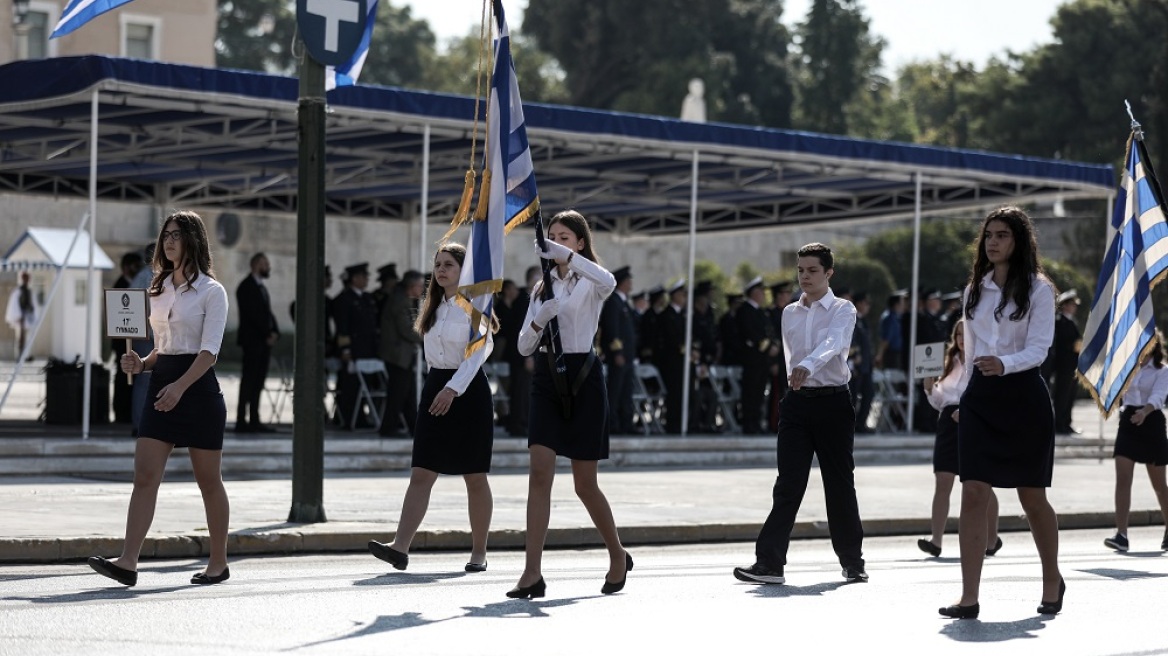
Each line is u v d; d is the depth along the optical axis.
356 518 16.19
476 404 12.71
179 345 11.61
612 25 76.06
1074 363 31.73
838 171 28.72
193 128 25.98
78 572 12.92
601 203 35.22
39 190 32.38
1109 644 10.10
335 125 24.28
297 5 15.32
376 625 10.26
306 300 15.62
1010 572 14.09
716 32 76.19
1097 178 30.27
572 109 24.62
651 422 28.94
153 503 11.70
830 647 9.83
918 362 15.52
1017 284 10.70
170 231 11.51
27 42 46.66
